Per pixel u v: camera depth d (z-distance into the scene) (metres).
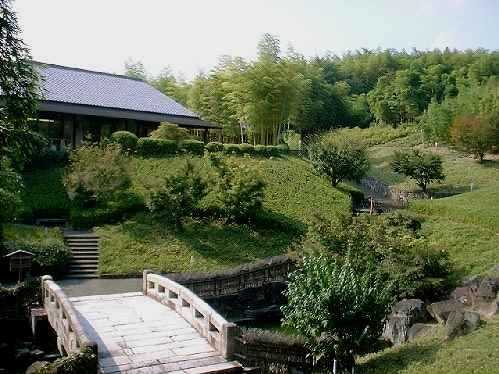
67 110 30.81
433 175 36.69
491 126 43.75
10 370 12.61
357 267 14.67
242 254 23.05
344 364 11.24
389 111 69.00
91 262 21.08
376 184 42.41
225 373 9.59
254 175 26.25
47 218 24.56
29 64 13.69
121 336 11.14
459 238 21.66
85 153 25.67
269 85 37.75
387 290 11.89
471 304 13.52
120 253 21.91
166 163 30.30
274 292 19.48
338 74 86.56
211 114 45.84
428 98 70.19
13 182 15.01
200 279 18.11
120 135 30.62
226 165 27.14
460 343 10.85
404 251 16.06
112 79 39.16
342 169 32.56
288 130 57.00
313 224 18.33
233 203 25.53
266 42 39.78
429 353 10.76
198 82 48.56
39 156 27.73
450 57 85.44
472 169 43.41
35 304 15.09
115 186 25.05
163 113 36.06
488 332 11.06
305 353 12.70
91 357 8.86
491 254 19.16
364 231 17.06
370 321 11.08
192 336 11.32
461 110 50.75
